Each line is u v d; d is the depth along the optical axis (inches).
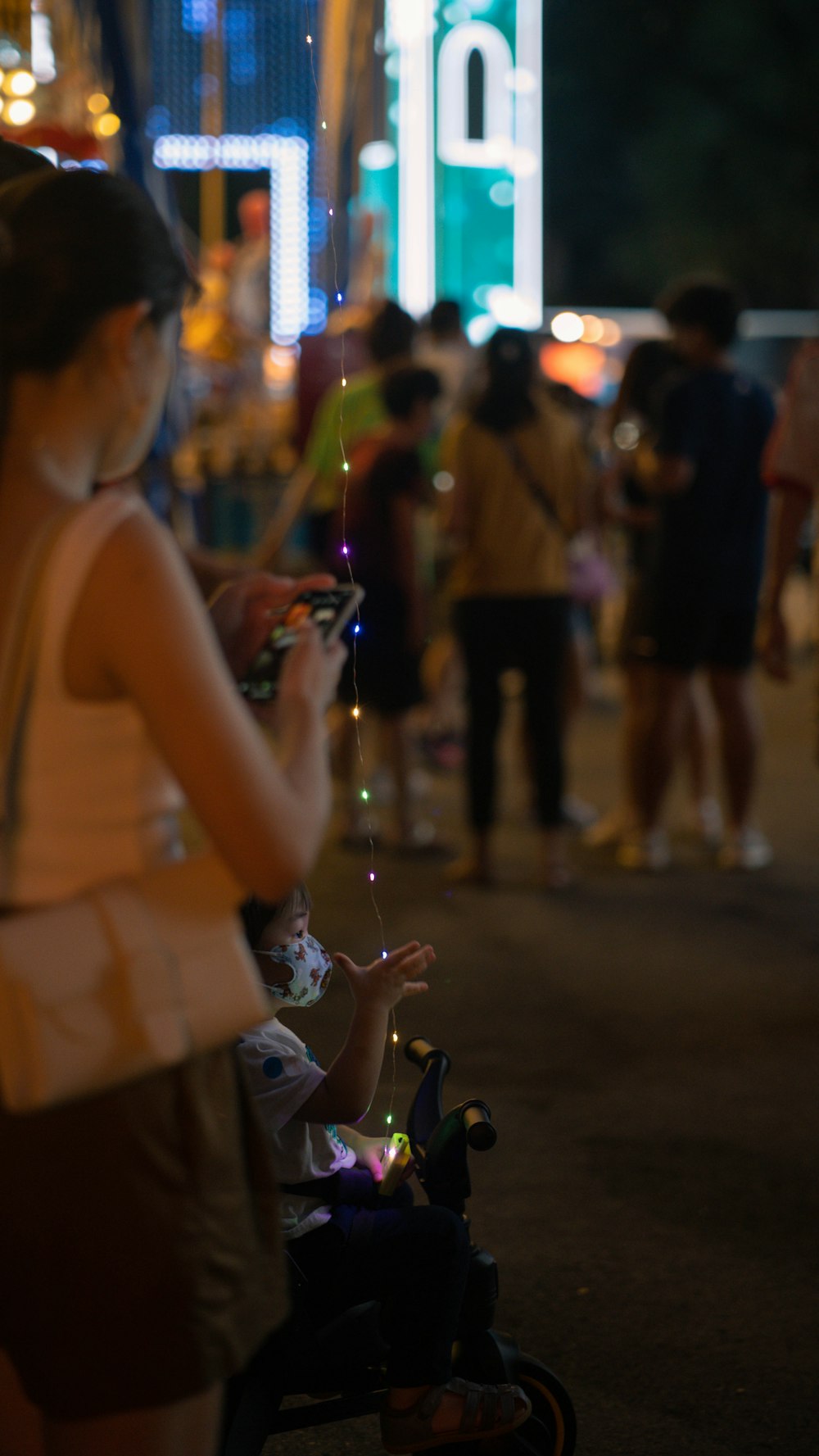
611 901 231.9
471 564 230.7
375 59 408.2
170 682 54.5
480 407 227.9
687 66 1100.5
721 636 242.5
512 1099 156.6
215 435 445.7
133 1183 57.3
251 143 474.0
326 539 258.1
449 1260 80.9
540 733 235.8
